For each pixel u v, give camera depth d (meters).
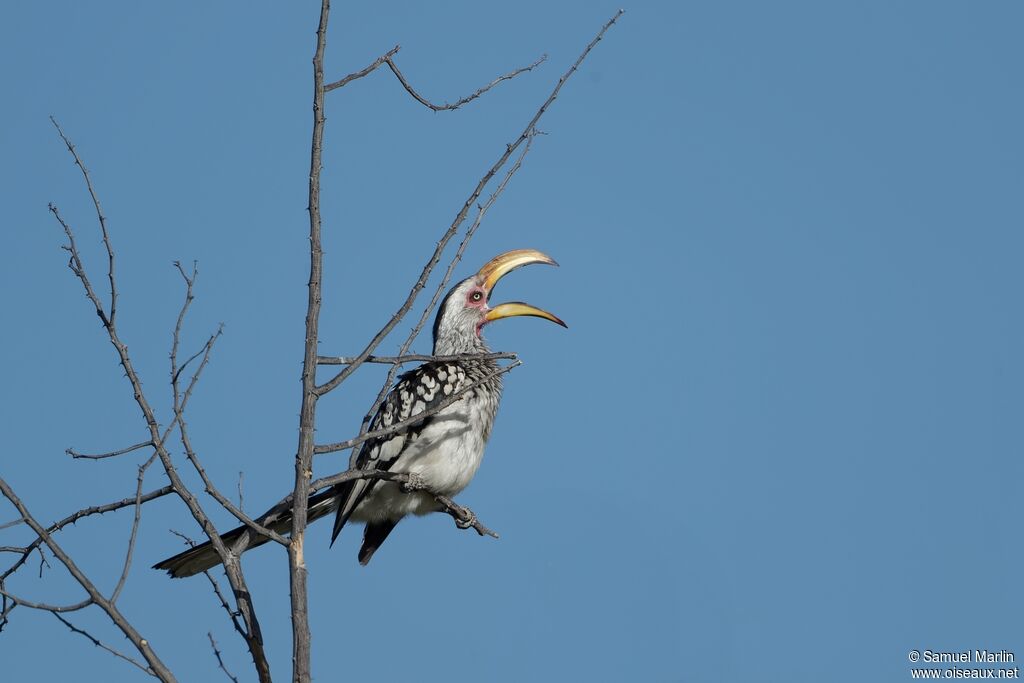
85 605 6.43
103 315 7.17
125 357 7.11
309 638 6.59
